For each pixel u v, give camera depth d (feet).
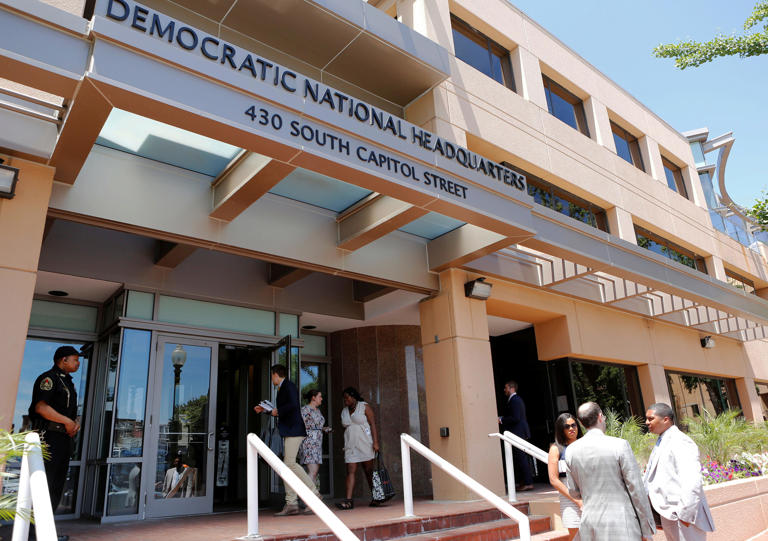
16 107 16.20
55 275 22.95
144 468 22.77
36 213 16.39
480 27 36.55
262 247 22.24
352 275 25.53
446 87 30.35
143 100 14.48
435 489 26.71
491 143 32.45
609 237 30.40
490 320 35.78
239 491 27.84
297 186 22.67
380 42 25.14
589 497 12.25
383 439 33.60
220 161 20.35
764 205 36.45
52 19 13.67
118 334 24.08
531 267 32.76
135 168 19.74
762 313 45.24
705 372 48.37
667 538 14.03
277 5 22.75
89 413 25.05
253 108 16.52
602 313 38.60
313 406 24.03
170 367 24.82
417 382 35.29
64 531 18.66
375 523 17.06
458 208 21.84
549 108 41.11
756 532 23.93
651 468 14.52
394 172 19.76
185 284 26.08
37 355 24.72
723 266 57.21
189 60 15.38
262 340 28.22
